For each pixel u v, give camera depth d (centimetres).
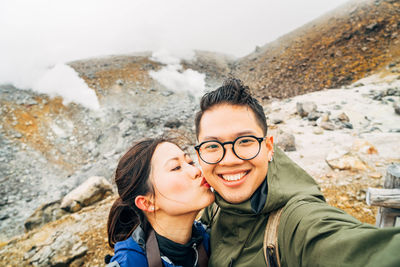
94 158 2267
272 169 122
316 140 802
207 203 127
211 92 114
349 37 2719
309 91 2348
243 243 115
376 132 807
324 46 2941
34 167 2125
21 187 1870
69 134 2667
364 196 463
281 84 2794
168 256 127
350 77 2178
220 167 109
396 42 2191
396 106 962
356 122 953
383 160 577
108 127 2709
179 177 126
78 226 543
